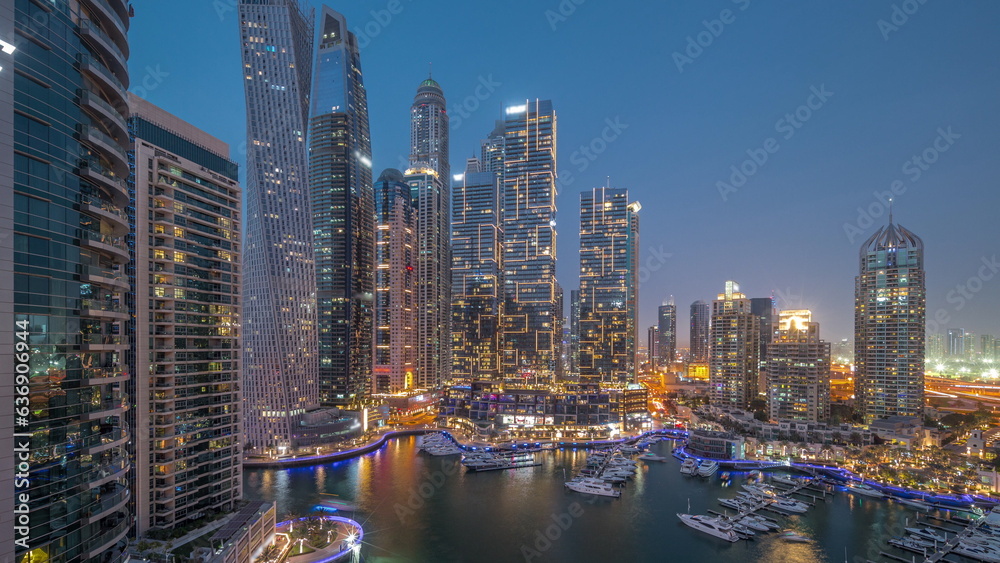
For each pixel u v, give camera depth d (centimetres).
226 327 15388
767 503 19812
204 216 14875
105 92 7244
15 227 5678
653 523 17975
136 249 13225
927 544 15750
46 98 6078
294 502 19588
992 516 17538
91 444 6612
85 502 6400
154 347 13512
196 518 13800
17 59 5759
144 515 12975
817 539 16662
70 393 6272
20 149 5772
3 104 5525
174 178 14025
